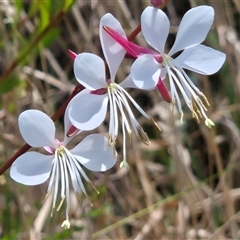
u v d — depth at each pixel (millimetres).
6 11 275
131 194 316
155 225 300
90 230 286
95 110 187
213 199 303
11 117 283
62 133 302
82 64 184
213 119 323
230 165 309
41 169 191
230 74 325
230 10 341
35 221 273
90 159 194
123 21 301
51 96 337
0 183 274
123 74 304
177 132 303
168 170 335
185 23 191
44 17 253
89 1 329
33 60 282
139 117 348
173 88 189
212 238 291
